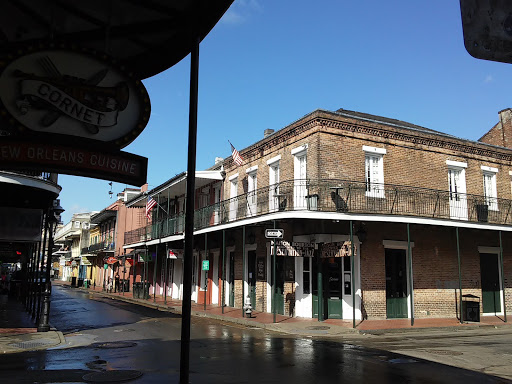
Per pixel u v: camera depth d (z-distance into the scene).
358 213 14.08
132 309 19.36
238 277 19.75
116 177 4.20
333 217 13.93
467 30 1.48
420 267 16.61
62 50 4.07
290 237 16.50
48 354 8.66
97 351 8.95
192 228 3.95
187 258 3.91
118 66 4.27
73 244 65.25
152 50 5.21
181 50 4.95
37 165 3.87
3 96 3.84
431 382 6.49
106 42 4.69
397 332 12.73
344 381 6.43
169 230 23.97
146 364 7.55
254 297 18.53
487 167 18.94
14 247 21.69
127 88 4.29
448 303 16.89
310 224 15.67
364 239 15.32
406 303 16.11
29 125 3.90
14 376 6.62
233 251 20.55
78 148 4.03
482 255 18.34
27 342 9.91
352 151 15.89
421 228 16.88
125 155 4.27
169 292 28.03
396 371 7.15
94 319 15.16
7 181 11.64
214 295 21.77
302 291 15.77
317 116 15.43
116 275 37.44
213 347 9.45
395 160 16.66
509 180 19.59
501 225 16.61
